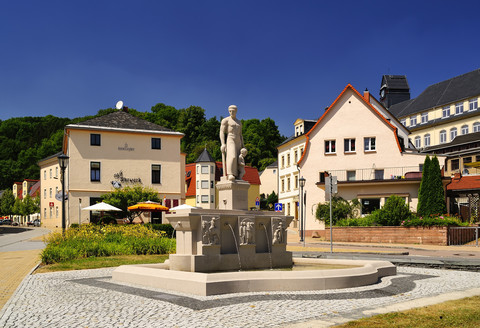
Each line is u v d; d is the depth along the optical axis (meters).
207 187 68.00
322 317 7.57
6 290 11.16
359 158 44.56
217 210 12.29
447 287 11.45
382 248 26.50
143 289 10.77
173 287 10.58
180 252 12.23
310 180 45.75
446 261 16.77
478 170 52.09
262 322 7.23
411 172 39.47
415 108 80.25
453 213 42.56
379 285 11.52
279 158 61.62
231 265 12.25
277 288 10.44
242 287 10.21
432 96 78.38
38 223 69.00
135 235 22.38
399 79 94.81
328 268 13.21
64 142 53.56
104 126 50.31
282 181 60.25
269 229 13.54
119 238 21.70
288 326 6.92
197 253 11.86
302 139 53.22
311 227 44.88
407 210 32.03
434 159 33.81
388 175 43.44
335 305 8.70
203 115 102.00
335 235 33.91
